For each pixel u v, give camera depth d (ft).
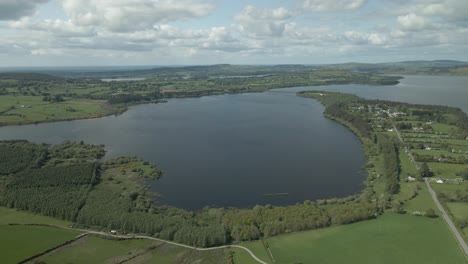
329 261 516.32
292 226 602.03
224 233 574.56
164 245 568.00
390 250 540.52
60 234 593.42
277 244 564.71
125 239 583.17
